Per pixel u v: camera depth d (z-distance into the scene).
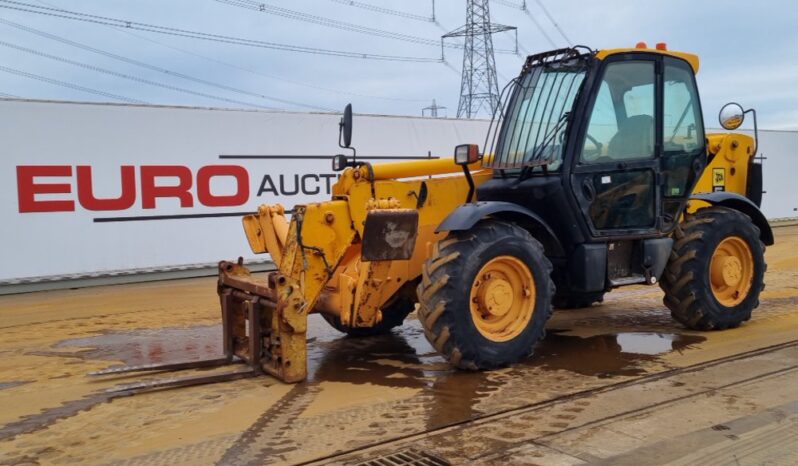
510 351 4.56
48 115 9.77
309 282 4.44
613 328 5.98
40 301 8.77
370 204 4.41
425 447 3.23
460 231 4.51
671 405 3.78
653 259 5.30
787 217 18.81
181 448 3.29
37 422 3.74
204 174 10.93
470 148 4.96
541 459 3.06
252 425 3.59
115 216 10.30
